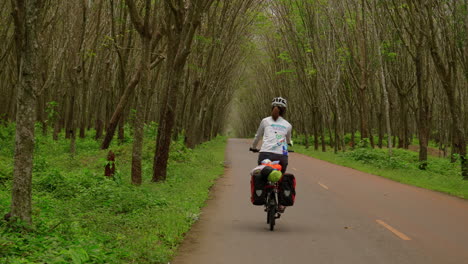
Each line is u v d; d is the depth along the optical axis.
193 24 14.45
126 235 7.43
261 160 8.38
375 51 30.52
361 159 27.17
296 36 35.03
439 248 6.98
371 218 9.62
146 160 20.48
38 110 33.00
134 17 12.77
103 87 34.81
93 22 25.34
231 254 6.59
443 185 16.00
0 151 19.84
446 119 35.19
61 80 35.22
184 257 6.41
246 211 10.48
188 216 9.31
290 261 6.22
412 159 27.70
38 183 11.84
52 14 24.55
